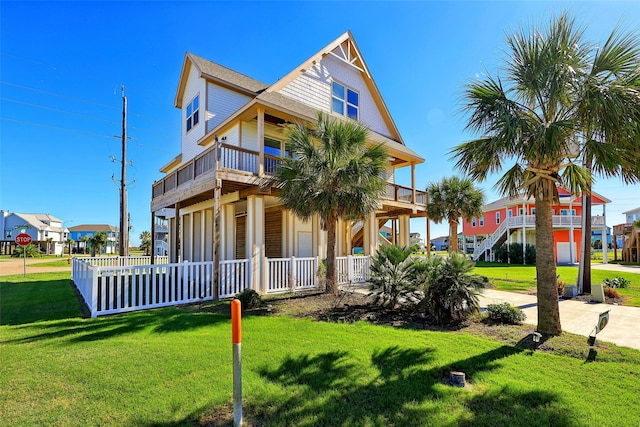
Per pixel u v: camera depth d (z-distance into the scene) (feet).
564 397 10.31
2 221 176.55
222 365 12.72
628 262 92.73
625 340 16.33
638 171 17.04
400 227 54.44
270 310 22.77
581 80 15.34
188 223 52.19
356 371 12.23
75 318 20.71
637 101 14.58
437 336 16.56
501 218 103.71
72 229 241.14
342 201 25.99
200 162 30.58
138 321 19.48
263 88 49.49
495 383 11.29
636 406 9.80
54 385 11.03
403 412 9.47
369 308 23.36
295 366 12.64
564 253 89.97
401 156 46.70
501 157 17.63
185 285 25.70
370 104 51.65
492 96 17.42
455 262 20.36
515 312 19.53
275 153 39.86
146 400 10.05
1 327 18.53
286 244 39.93
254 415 9.28
